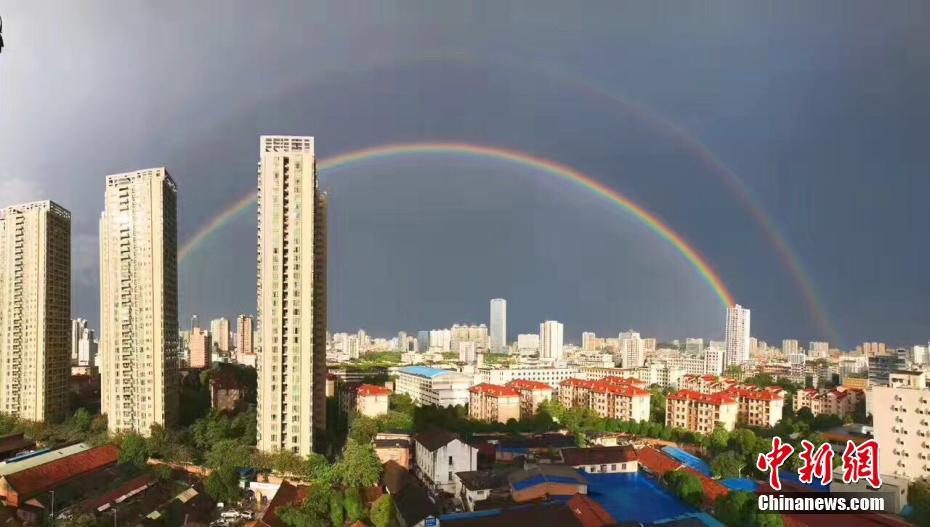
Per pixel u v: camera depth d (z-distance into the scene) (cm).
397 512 12069
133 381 18212
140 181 18500
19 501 12494
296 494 13175
